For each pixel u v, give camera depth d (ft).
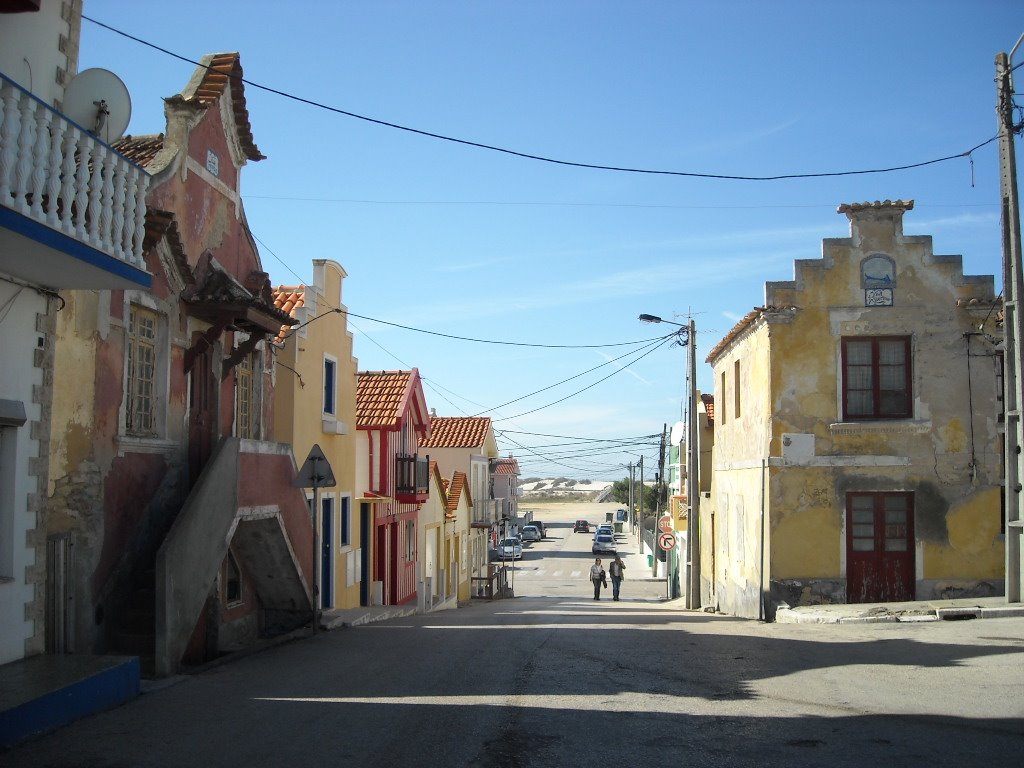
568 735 24.84
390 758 22.39
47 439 30.94
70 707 26.09
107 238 29.84
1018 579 55.06
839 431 64.95
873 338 65.51
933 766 21.58
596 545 224.94
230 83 47.78
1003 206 52.08
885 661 37.91
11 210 25.18
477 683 33.60
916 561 63.93
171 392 41.98
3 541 29.14
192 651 40.04
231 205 49.39
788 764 21.91
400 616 75.46
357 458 81.51
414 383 88.84
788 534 64.90
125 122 33.40
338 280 71.10
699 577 97.50
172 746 23.47
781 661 39.11
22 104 25.70
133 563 38.45
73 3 33.27
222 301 43.06
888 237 65.72
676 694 31.14
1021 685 31.55
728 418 81.56
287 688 32.22
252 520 45.24
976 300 64.23
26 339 30.04
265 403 53.98
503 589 140.26
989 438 64.34
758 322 68.39
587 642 47.85
